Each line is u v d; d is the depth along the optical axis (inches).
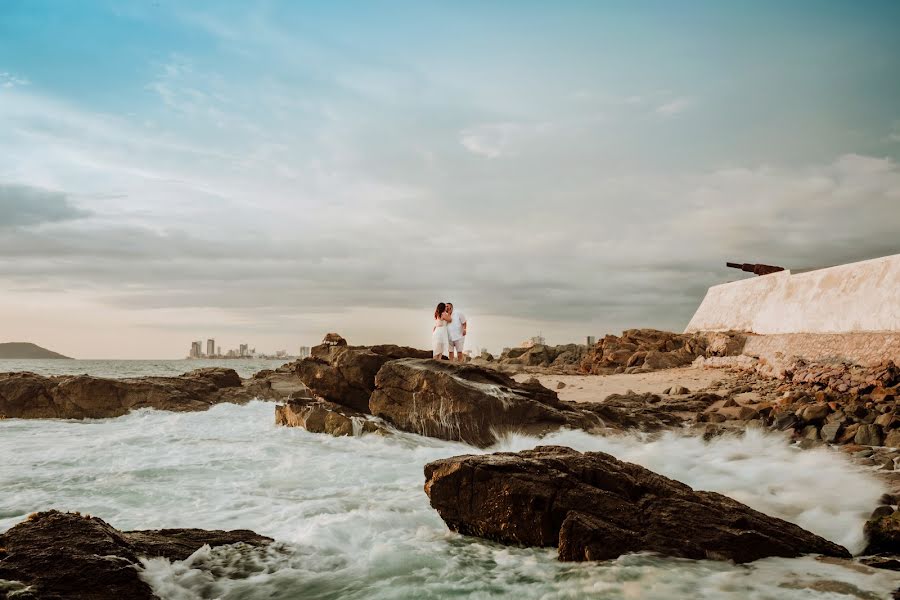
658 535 281.3
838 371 733.9
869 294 824.9
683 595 238.2
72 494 405.7
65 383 826.8
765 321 1085.1
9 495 402.9
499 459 322.7
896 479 393.7
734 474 432.1
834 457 466.3
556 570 268.2
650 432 610.9
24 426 753.0
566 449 342.6
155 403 848.9
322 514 355.3
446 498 319.0
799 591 239.3
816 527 322.3
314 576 262.5
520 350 1643.7
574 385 999.6
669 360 1179.3
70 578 216.4
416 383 644.1
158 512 361.1
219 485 430.6
